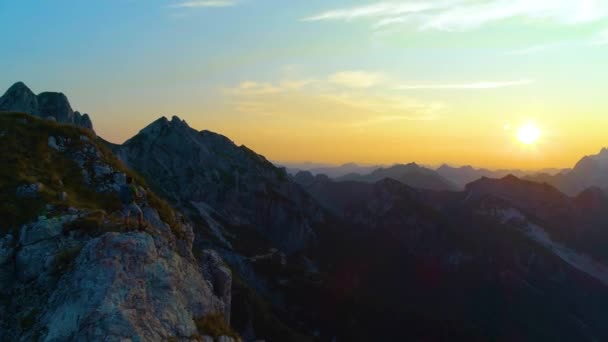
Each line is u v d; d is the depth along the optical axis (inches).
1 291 1293.1
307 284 6569.9
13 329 1189.1
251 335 4722.0
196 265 1920.5
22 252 1348.4
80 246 1378.0
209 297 1600.6
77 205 1605.6
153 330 1213.1
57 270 1299.2
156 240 1535.4
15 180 1595.7
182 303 1382.9
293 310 6003.9
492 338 6742.1
